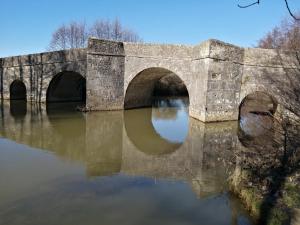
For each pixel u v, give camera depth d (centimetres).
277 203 657
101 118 1952
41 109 2289
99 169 995
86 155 1153
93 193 794
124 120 1934
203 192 809
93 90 2152
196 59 1942
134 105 2512
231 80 1838
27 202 734
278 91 1595
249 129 1605
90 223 643
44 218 658
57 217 664
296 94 1079
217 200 759
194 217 675
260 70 1827
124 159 1117
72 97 2989
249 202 691
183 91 4100
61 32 4688
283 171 824
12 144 1259
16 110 2219
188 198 771
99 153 1188
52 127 1619
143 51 2156
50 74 2530
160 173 966
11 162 1033
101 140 1400
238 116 1892
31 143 1288
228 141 1402
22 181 866
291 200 668
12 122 1723
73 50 2341
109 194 791
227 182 864
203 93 1811
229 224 642
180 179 912
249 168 866
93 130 1595
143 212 696
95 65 2138
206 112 1788
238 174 828
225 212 696
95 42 2117
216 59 1770
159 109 2583
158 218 671
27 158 1084
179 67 2067
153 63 2128
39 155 1124
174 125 1823
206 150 1259
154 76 2422
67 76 2714
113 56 2191
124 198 769
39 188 820
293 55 1413
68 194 786
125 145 1330
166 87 3997
